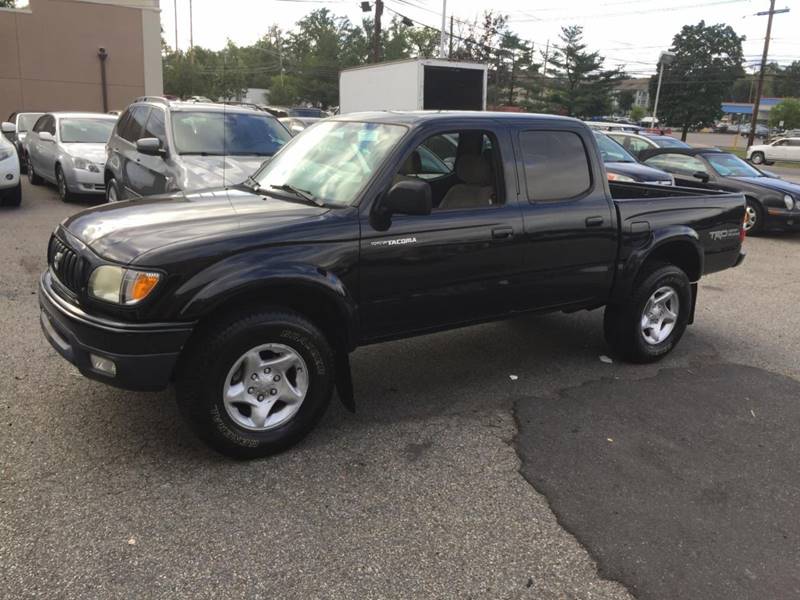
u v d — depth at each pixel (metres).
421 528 3.08
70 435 3.75
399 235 3.85
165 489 3.29
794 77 113.31
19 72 23.16
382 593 2.66
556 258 4.58
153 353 3.24
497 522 3.15
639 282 5.10
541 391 4.69
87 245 3.47
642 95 105.81
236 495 3.27
